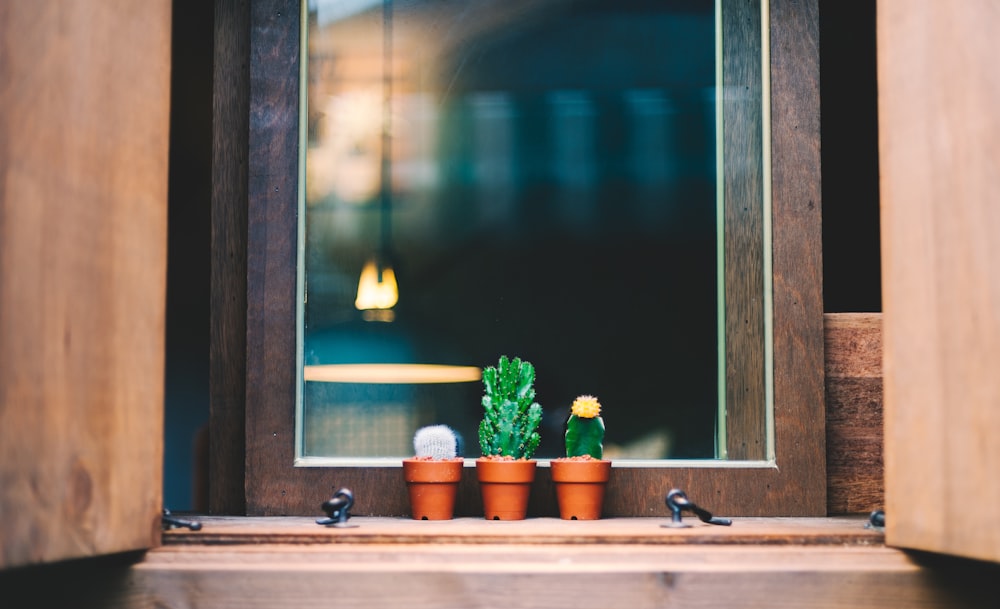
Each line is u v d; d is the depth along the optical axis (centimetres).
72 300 114
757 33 172
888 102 132
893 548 132
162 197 135
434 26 181
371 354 173
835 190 208
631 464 166
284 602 129
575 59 184
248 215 168
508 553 131
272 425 164
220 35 173
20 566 104
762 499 164
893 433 131
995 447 108
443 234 181
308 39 171
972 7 114
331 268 172
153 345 132
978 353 112
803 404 165
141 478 129
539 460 169
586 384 177
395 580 128
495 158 184
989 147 110
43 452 108
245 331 170
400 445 171
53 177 111
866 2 207
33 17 108
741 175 172
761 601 129
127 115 127
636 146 182
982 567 131
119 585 128
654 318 177
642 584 129
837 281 208
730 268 171
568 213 183
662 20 181
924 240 123
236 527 139
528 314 180
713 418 171
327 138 173
